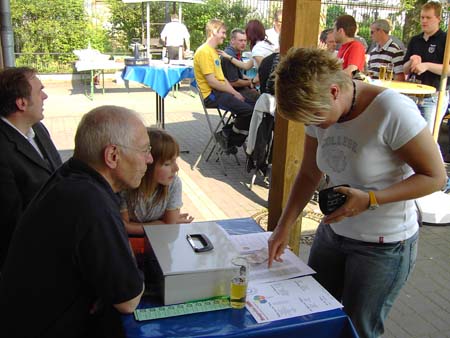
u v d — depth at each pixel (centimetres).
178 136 690
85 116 146
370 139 154
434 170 150
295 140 234
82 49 1071
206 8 1192
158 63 681
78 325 142
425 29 537
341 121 159
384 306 174
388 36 608
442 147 658
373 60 619
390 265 167
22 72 230
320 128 170
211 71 523
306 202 192
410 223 169
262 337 136
